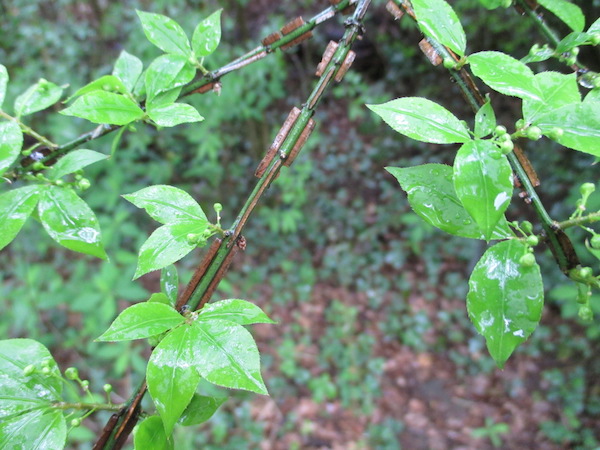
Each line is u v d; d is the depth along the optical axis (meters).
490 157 0.71
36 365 0.90
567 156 4.05
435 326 4.57
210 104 4.16
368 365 4.32
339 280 4.96
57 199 0.94
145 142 4.50
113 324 0.76
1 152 0.94
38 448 0.82
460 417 3.97
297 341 4.46
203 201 5.22
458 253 4.92
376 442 3.84
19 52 4.93
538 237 0.81
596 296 3.38
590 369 3.94
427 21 0.85
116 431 0.88
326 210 5.39
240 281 4.81
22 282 3.93
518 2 1.12
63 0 5.13
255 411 3.86
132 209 4.63
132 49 4.48
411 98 0.79
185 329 0.75
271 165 0.92
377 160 5.59
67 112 0.92
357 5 0.98
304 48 5.79
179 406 0.69
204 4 4.73
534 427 3.81
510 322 0.75
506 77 0.79
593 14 1.78
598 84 0.97
